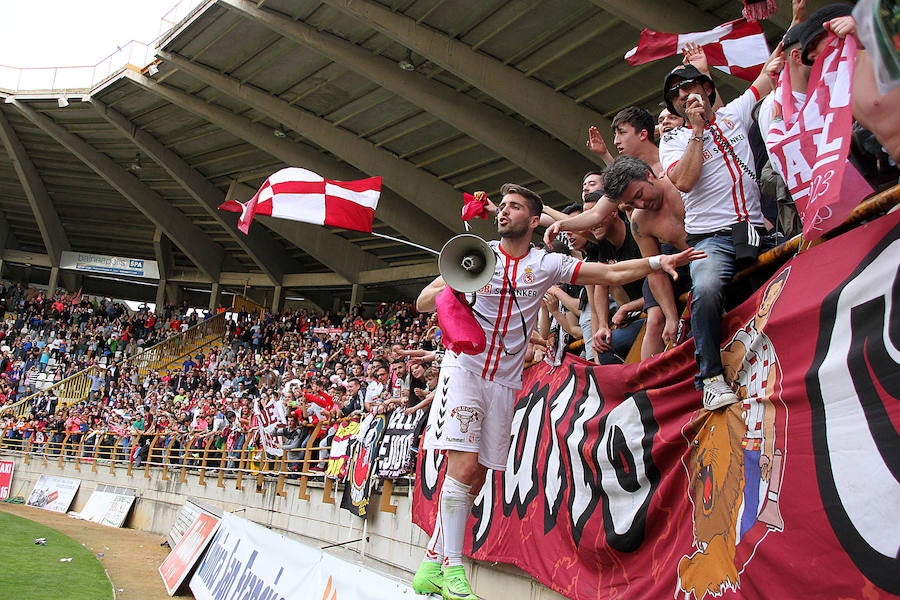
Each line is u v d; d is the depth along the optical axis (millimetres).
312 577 5398
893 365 2543
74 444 23094
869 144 3191
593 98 16688
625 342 5141
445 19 15859
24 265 37000
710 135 3830
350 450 9812
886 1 1320
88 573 10367
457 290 3408
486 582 5977
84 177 31141
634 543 3980
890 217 2721
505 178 21469
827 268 2975
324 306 34250
